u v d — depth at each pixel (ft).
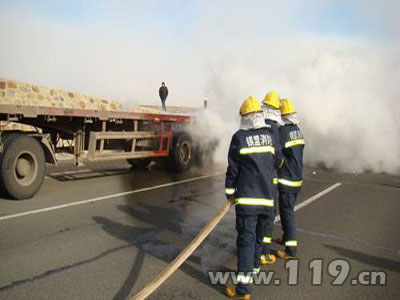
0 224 15.83
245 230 10.23
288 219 13.09
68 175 27.71
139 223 16.61
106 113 24.04
